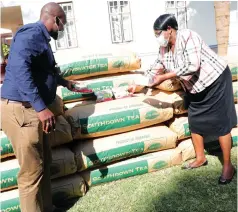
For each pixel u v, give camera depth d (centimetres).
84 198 278
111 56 325
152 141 300
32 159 223
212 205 250
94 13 970
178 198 264
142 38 1009
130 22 1002
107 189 288
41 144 228
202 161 309
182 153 319
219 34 626
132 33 1004
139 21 998
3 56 620
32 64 218
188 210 247
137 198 270
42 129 227
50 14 227
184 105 313
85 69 316
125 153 293
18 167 255
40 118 213
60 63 309
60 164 270
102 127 288
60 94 311
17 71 204
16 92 217
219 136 283
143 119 299
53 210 261
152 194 273
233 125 284
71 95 315
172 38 272
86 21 970
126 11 999
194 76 275
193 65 260
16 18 1022
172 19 267
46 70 228
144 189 281
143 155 309
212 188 273
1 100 223
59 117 286
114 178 296
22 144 219
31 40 208
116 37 1007
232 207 245
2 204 249
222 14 615
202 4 1066
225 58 381
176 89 319
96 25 978
